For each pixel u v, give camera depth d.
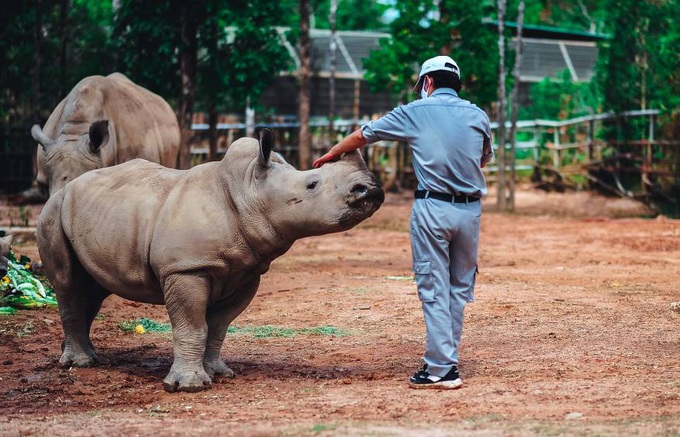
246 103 31.97
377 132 8.16
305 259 18.53
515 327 11.00
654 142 30.86
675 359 9.16
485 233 23.59
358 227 25.23
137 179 8.94
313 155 34.75
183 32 28.16
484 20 41.28
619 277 15.79
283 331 11.09
